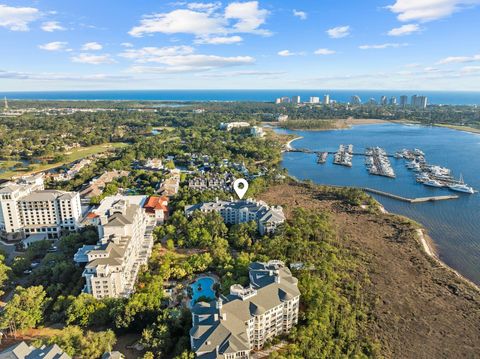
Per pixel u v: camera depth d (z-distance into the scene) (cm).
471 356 18525
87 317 19800
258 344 18588
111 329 19788
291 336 18988
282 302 19150
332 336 19350
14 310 19438
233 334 16650
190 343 17600
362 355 17825
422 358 18350
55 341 17575
